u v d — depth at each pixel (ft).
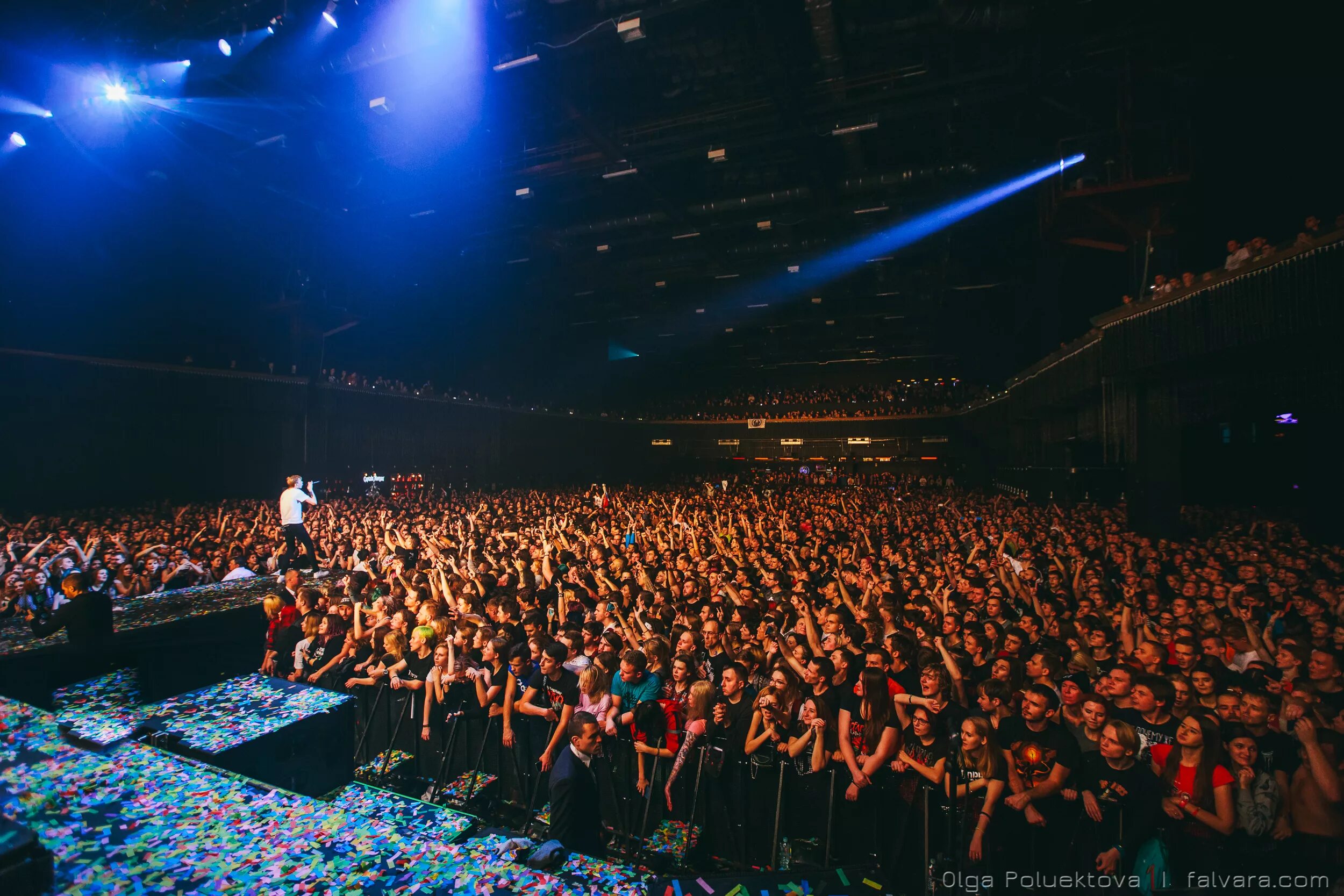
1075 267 89.61
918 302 133.28
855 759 15.76
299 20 58.39
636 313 146.92
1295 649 18.11
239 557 40.34
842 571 35.17
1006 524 54.90
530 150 83.20
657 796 18.04
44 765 8.34
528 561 37.78
